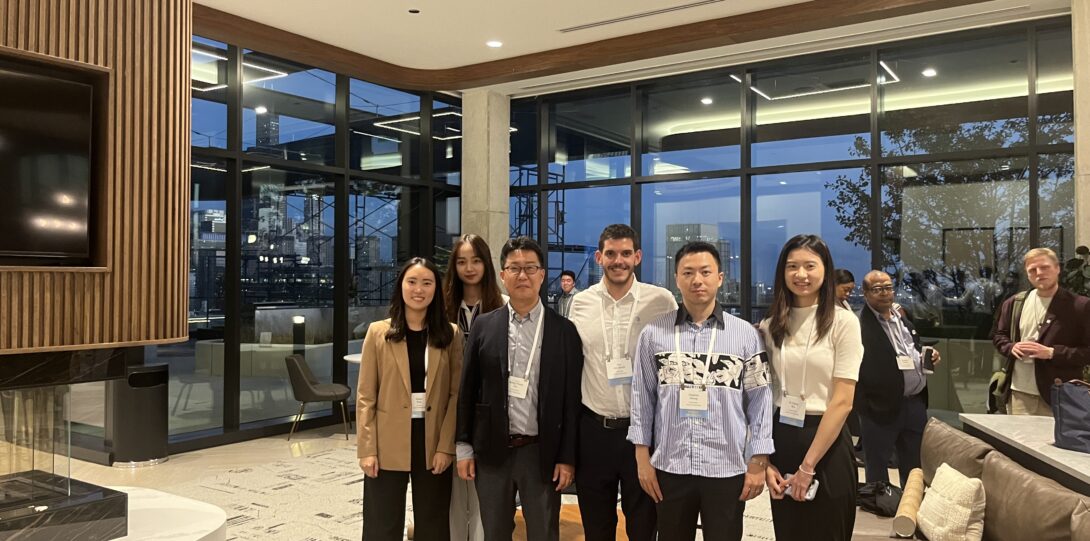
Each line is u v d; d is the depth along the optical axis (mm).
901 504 3486
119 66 3275
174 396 7293
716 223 8289
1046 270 4488
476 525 3699
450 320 3959
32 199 3014
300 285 8328
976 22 6691
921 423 4883
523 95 9422
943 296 7008
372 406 3426
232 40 7148
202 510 3436
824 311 2832
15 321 2941
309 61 7898
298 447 7359
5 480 2979
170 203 3459
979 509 3088
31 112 3016
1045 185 6605
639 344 2955
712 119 8320
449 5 6746
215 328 7609
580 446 3168
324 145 8469
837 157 7598
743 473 2781
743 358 2834
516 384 3166
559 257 9352
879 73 7383
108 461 6598
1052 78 6641
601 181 8992
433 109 9539
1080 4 5812
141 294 3342
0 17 2904
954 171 7000
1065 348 4340
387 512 3404
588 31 7500
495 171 9250
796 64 7785
